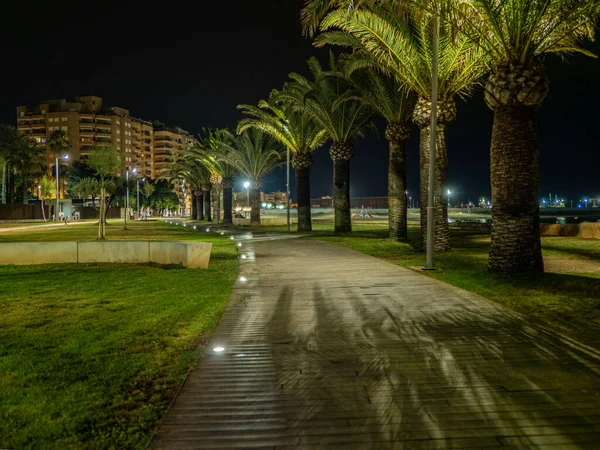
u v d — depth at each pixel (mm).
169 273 13906
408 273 12844
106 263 17156
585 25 11438
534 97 11188
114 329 7152
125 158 160500
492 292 9688
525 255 11445
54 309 8727
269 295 9938
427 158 17969
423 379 4887
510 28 10969
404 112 23391
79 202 109625
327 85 27609
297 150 34719
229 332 6914
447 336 6492
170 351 5992
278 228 43156
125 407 4293
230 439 3705
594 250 18469
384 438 3688
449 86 17141
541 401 4301
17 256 17109
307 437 3721
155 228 47062
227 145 45062
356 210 92188
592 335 6457
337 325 7238
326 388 4695
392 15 15836
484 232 33500
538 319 7387
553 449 3492
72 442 3656
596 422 3893
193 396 4531
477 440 3633
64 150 97938
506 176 11516
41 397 4469
